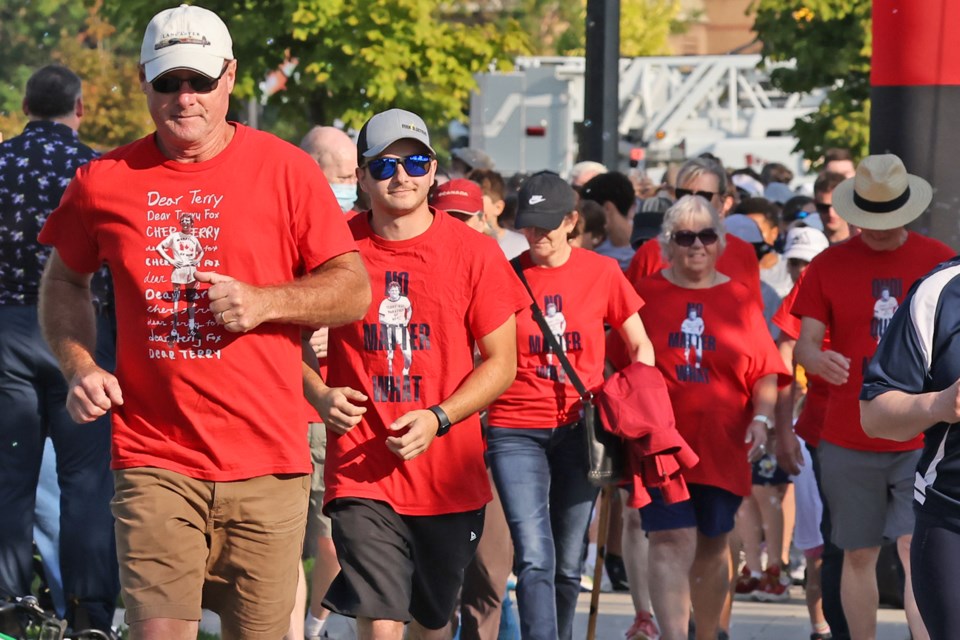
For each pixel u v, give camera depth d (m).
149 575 11.72
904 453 17.48
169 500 11.74
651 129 72.12
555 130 54.94
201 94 11.51
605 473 17.36
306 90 54.81
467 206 21.03
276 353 11.88
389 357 14.47
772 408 18.42
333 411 13.95
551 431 17.53
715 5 159.75
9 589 18.09
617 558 25.09
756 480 24.69
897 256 18.08
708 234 18.42
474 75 56.22
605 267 18.09
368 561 14.27
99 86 58.06
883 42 21.83
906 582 17.53
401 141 14.44
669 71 71.88
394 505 14.40
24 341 17.75
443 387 14.47
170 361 11.70
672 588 17.95
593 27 31.08
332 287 11.84
